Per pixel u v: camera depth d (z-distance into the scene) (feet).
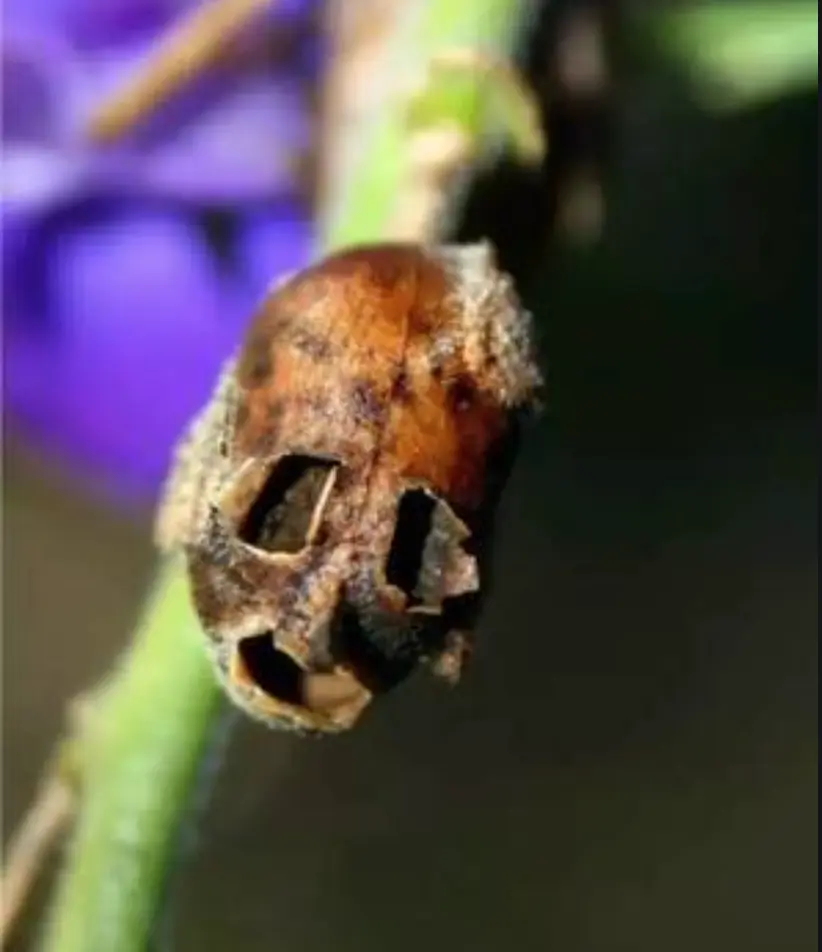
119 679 0.25
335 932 0.49
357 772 0.49
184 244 0.37
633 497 0.48
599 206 0.35
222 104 0.36
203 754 0.24
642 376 0.47
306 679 0.21
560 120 0.34
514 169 0.27
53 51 0.36
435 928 0.49
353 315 0.22
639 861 0.49
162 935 0.24
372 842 0.49
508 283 0.22
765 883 0.49
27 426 0.39
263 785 0.48
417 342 0.22
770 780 0.49
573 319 0.46
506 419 0.22
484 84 0.27
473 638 0.21
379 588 0.21
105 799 0.24
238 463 0.21
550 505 0.48
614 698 0.49
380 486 0.21
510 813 0.50
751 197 0.45
